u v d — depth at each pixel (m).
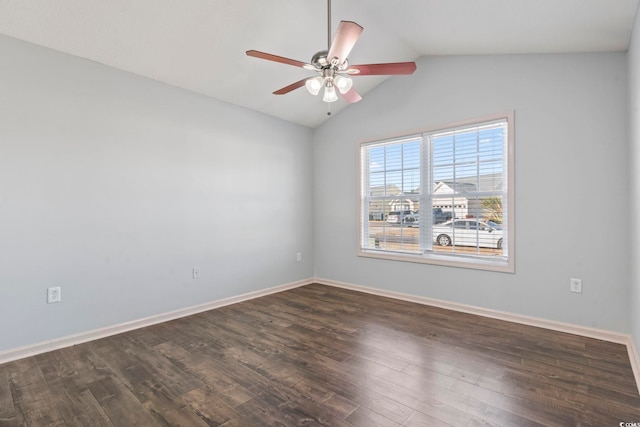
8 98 2.41
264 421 1.71
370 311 3.52
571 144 2.84
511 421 1.69
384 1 2.64
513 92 3.12
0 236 2.38
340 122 4.55
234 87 3.57
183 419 1.73
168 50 2.85
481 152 3.38
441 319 3.24
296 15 2.77
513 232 3.14
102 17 2.39
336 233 4.65
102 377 2.17
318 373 2.21
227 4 2.51
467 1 2.34
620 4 2.00
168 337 2.85
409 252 3.95
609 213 2.69
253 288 4.11
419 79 3.76
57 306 2.63
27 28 2.38
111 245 2.92
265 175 4.27
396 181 4.05
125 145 3.01
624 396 1.90
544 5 2.16
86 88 2.78
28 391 2.00
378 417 1.74
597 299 2.75
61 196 2.65
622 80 2.63
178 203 3.39
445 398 1.91
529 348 2.56
